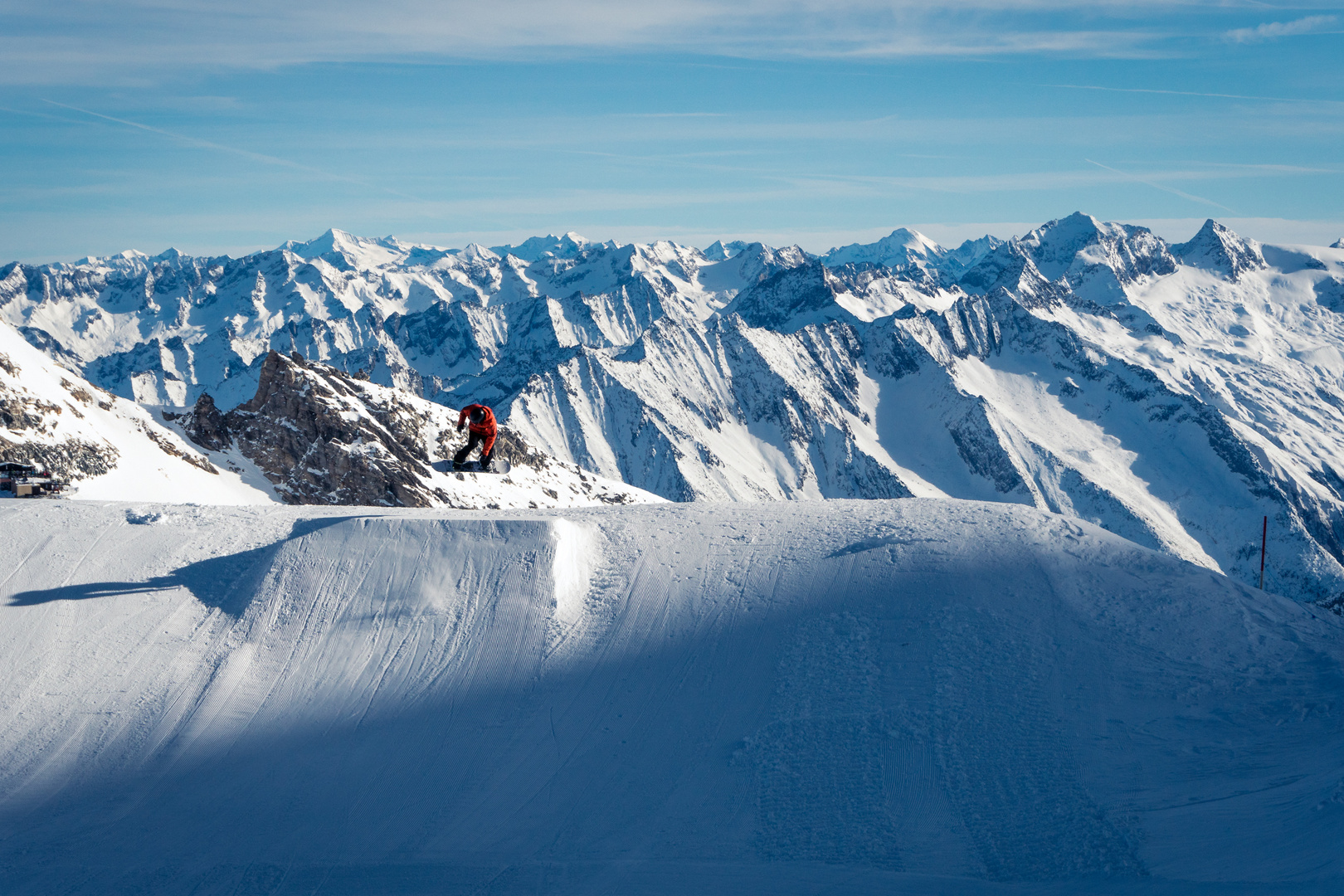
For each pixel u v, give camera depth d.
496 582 31.03
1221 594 29.78
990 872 19.16
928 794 21.84
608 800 22.59
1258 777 21.17
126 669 27.88
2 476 49.69
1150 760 22.31
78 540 34.06
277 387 120.50
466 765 24.06
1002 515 35.69
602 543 34.84
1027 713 24.38
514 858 20.58
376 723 25.86
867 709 25.02
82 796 23.36
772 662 27.42
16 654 28.31
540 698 26.69
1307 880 17.09
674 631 29.19
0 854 21.23
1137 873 18.38
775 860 20.11
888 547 32.88
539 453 148.25
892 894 18.55
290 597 30.66
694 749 24.30
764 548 33.62
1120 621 28.38
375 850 21.03
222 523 35.78
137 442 101.31
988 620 28.39
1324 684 24.81
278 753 24.78
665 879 19.55
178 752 24.86
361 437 117.75
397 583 31.05
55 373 102.25
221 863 20.72
